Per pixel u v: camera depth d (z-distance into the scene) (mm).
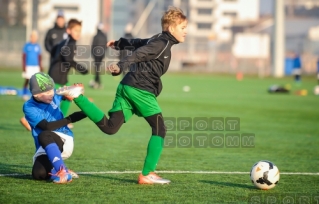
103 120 12633
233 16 176250
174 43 12984
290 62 89938
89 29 129500
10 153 17234
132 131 23625
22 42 86438
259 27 156250
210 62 92812
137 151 18484
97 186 12812
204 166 16109
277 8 78438
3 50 86062
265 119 29141
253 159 17641
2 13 125375
